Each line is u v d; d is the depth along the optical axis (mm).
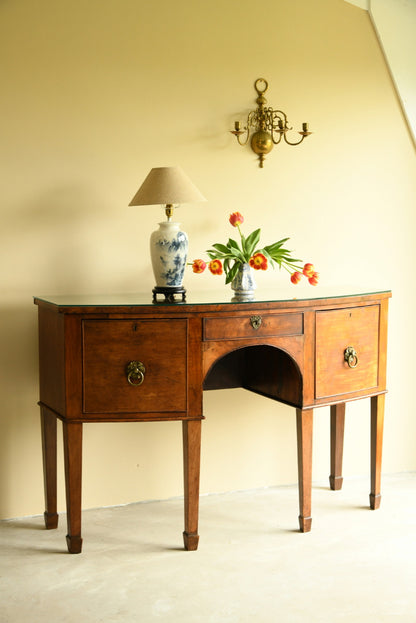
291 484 3793
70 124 3277
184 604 2529
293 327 3066
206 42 3467
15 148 3203
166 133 3434
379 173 3826
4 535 3133
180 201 3020
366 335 3297
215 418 3623
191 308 2877
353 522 3266
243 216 3602
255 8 3537
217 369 3488
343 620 2420
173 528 3201
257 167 3604
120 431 3465
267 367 3344
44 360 3107
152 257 3080
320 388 3162
